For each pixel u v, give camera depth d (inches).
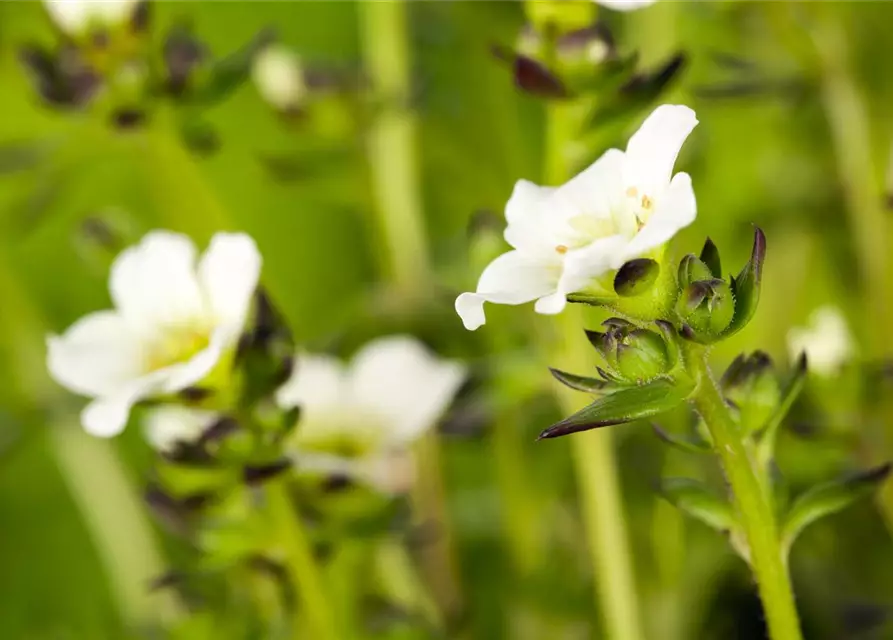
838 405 8.5
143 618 9.3
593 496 8.3
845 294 9.6
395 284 9.6
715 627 9.1
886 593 9.0
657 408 7.0
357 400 8.7
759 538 7.3
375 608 8.8
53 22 8.7
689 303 7.0
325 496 8.2
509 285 7.0
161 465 8.2
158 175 9.0
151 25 8.8
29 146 9.0
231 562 8.1
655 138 7.0
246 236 7.8
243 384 7.8
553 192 7.1
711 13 9.5
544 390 8.6
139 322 7.9
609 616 8.3
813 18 9.3
